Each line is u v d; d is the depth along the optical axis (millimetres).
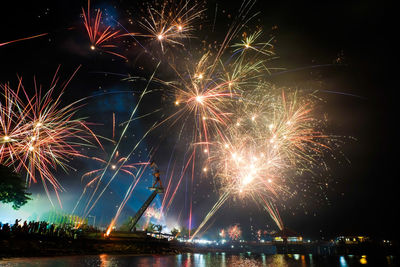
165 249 33875
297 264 23250
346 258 34125
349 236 59438
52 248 22125
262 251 69688
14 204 28125
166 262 20766
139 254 28641
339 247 56594
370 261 27922
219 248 62125
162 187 35125
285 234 65875
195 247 52688
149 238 33500
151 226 41938
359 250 53750
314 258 33469
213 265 19797
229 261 24797
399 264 24266
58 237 24359
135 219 33969
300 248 62531
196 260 24469
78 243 25734
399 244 53344
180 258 26219
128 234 31703
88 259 19922
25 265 14695
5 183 26516
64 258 19578
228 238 90062
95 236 29109
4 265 14547
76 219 34062
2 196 26812
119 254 26500
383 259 31203
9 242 19688
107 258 21484
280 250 64062
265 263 23625
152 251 30969
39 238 22547
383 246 53375
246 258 30688
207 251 51188
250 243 69312
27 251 19750
